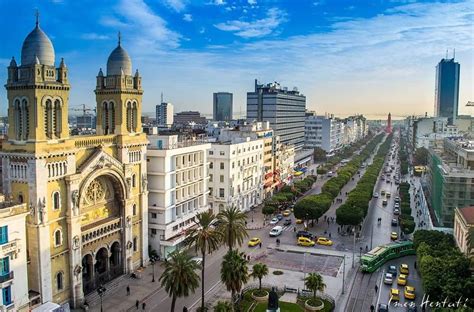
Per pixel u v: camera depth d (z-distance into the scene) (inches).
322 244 4645.7
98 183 3432.6
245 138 6200.8
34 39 2859.3
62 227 3019.2
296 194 6811.0
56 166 2930.6
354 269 3922.2
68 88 2987.2
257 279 3641.7
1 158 3036.4
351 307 3154.5
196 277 2645.2
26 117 2827.3
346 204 5251.0
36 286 2842.0
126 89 3553.2
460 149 5364.2
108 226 3472.0
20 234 2583.7
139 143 3718.0
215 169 5521.7
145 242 3892.7
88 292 3287.4
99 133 3636.8
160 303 3196.4
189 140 5059.1
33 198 2795.3
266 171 7071.9
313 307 3034.0
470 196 4618.6
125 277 3617.1
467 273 2817.4
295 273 3801.7
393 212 6200.8
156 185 4008.4
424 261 3115.2
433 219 5196.9
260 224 5423.2
